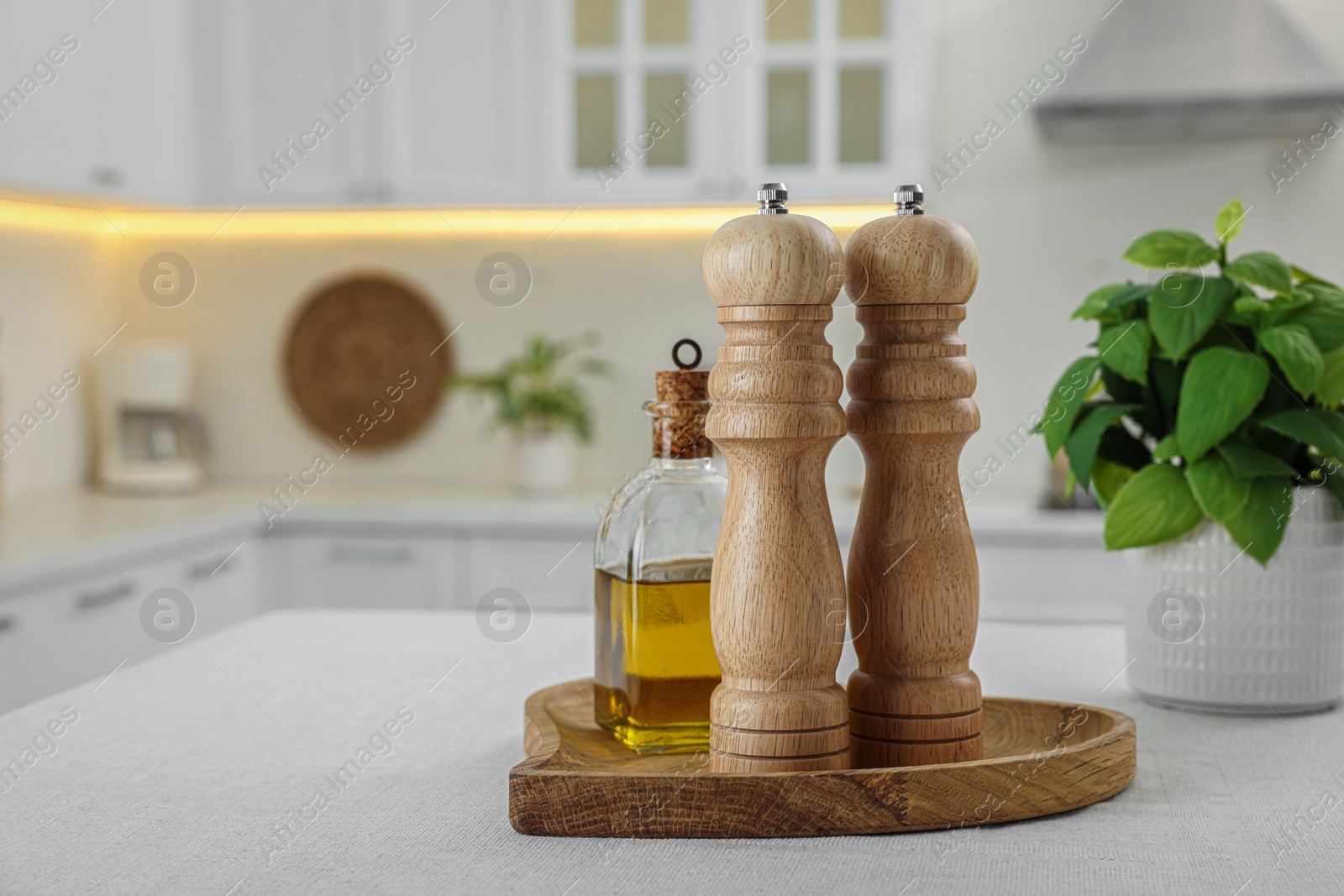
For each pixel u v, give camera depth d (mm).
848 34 2531
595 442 2955
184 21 2637
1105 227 2771
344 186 2648
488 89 2607
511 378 2836
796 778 593
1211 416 783
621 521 737
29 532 2178
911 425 636
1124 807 639
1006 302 2805
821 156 2537
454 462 2990
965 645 658
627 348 2947
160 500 2658
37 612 1926
